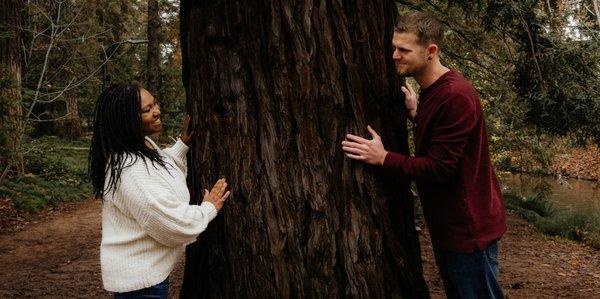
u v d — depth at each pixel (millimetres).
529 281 6297
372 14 2436
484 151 2324
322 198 2307
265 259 2328
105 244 2215
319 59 2316
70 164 15312
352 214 2338
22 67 14344
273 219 2316
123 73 19188
